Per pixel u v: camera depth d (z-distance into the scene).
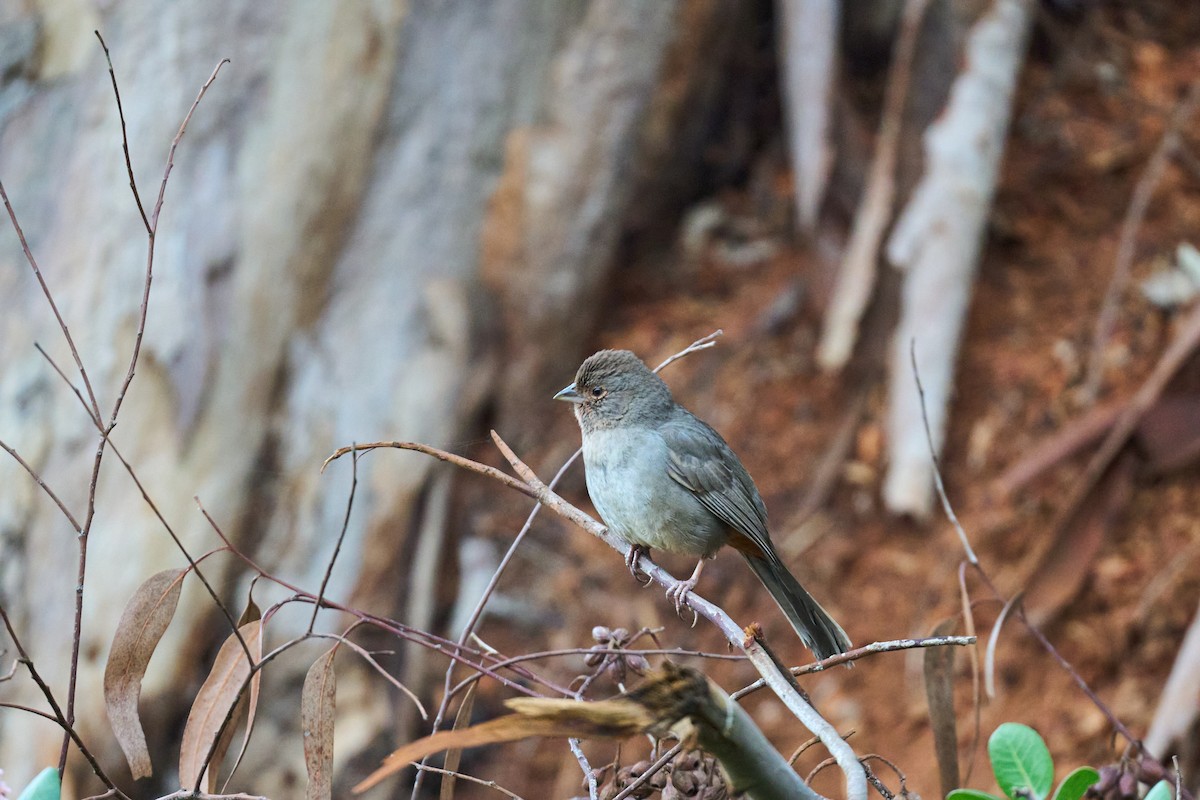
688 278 16.11
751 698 12.66
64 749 4.98
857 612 12.97
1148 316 14.08
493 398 14.77
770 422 14.54
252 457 13.21
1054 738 11.59
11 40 13.73
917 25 14.59
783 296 15.44
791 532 13.70
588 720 3.77
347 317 13.82
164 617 5.96
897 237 14.15
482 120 14.48
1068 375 13.88
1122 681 11.87
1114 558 12.59
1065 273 14.84
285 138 13.53
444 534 14.01
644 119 15.53
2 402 12.93
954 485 13.46
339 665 13.00
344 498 13.46
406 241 14.14
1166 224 14.97
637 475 8.04
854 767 4.30
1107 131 16.17
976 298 14.87
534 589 13.91
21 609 12.48
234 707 5.47
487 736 3.80
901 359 13.78
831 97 15.21
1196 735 10.13
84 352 12.95
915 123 14.54
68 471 12.73
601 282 15.54
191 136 13.41
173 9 13.50
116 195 13.31
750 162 16.98
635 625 13.42
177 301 13.11
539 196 14.84
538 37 14.72
